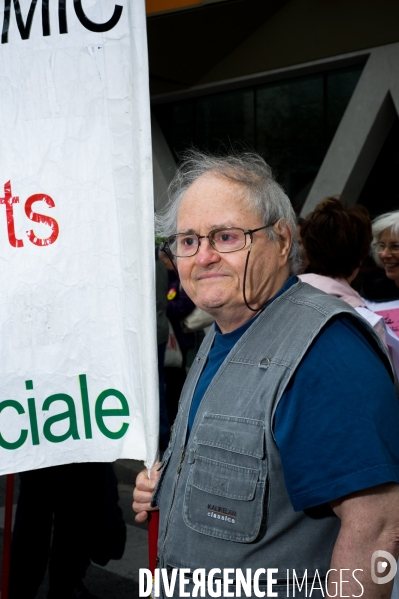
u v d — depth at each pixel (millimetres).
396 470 1321
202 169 1674
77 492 3049
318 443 1347
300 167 8070
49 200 1860
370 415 1337
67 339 1890
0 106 1856
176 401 5605
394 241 2828
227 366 1548
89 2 1777
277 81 8086
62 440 1912
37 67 1828
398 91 6965
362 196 7855
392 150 7645
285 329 1501
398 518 1332
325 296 1559
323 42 7309
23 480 3055
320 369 1393
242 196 1564
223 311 1595
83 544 3135
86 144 1823
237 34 7738
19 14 1825
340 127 7398
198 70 8234
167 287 5102
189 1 7355
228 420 1473
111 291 1851
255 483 1416
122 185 1804
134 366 1844
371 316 2352
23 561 3094
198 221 1574
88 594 3312
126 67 1766
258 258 1565
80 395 1897
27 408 1910
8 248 1890
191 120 8898
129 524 4453
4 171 1869
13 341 1903
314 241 2645
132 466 5488
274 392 1423
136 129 1750
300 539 1419
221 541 1451
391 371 1494
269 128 8250
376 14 6809
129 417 1866
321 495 1327
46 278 1882
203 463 1489
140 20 1737
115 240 1833
